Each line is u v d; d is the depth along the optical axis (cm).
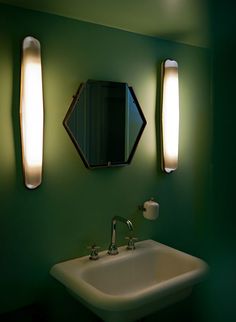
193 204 213
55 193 154
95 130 163
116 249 169
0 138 138
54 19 149
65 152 156
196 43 199
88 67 160
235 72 216
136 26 166
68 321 163
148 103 185
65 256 159
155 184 192
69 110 154
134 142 178
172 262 168
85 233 165
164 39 189
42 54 146
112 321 130
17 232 145
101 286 155
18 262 146
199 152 214
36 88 139
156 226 194
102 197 170
